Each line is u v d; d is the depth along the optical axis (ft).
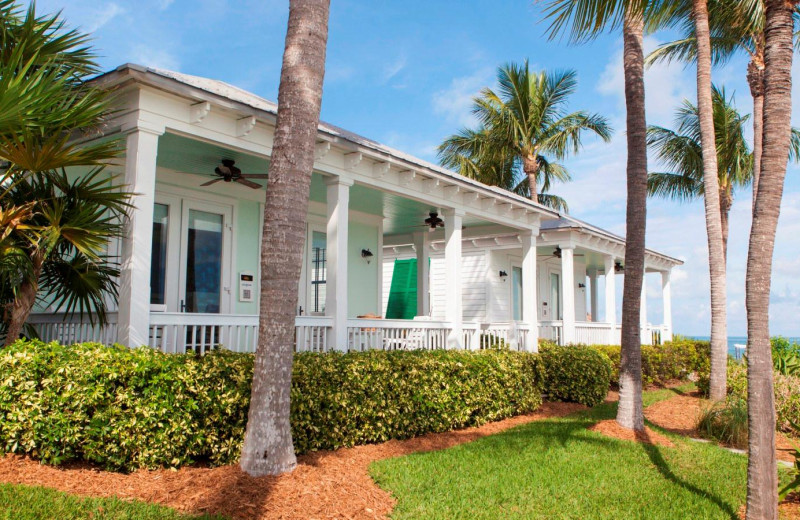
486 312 56.18
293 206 17.07
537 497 18.71
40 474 16.19
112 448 17.06
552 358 39.50
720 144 58.18
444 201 33.86
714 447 27.61
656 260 67.46
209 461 19.10
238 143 23.26
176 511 14.26
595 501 18.63
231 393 18.94
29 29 20.04
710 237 41.55
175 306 29.81
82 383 16.80
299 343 25.84
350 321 28.30
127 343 19.11
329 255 27.43
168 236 29.78
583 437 26.96
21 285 18.80
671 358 57.31
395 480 19.27
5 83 16.24
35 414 16.48
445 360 28.66
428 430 27.58
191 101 21.39
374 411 24.47
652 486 20.47
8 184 19.43
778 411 33.24
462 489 18.89
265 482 16.05
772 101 16.56
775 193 16.51
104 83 19.93
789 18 16.55
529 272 42.14
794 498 20.49
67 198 19.17
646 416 37.04
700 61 41.88
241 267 33.30
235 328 23.36
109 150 20.85
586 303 74.02
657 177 66.90
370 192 33.63
